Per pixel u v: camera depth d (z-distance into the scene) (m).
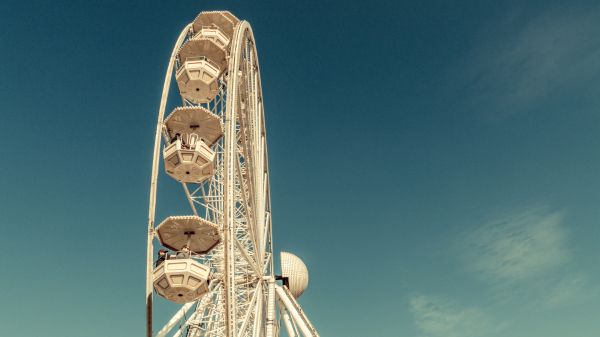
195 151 27.45
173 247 26.92
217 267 32.25
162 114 28.16
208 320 30.64
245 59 35.19
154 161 26.39
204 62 30.69
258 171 38.09
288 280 46.41
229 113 26.97
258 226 36.19
